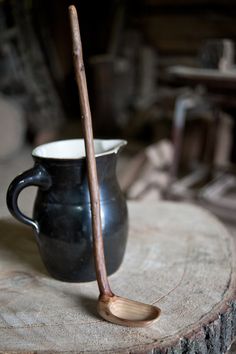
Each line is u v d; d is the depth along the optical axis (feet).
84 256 1.88
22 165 7.55
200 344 1.61
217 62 5.20
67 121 10.27
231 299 1.79
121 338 1.56
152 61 8.92
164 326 1.62
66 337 1.57
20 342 1.54
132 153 7.89
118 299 1.72
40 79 9.37
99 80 9.08
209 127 6.91
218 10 7.54
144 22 8.68
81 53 1.69
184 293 1.84
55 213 1.85
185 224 2.55
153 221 2.60
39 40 9.46
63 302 1.80
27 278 2.01
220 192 5.69
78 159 1.78
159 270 2.03
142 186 5.46
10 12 8.71
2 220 2.68
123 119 9.45
